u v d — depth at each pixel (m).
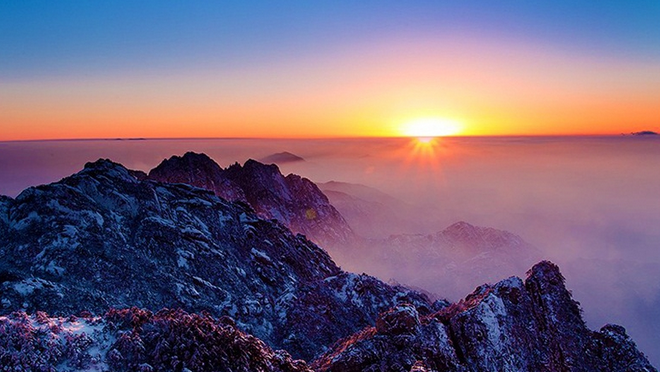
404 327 40.69
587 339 49.06
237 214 92.12
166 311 30.86
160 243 65.25
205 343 27.05
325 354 44.19
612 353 47.88
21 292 44.31
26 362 22.42
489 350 44.09
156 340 26.33
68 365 23.48
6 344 22.91
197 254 67.25
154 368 24.56
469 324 45.62
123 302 50.12
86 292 48.53
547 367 45.84
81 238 57.22
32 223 57.94
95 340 25.81
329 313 64.81
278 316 61.00
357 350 37.72
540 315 50.09
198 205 84.69
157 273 58.47
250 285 69.12
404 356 38.69
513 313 48.88
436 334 42.84
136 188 74.88
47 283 47.09
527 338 47.22
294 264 87.94
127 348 25.23
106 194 69.88
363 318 68.62
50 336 24.45
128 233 65.12
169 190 87.12
